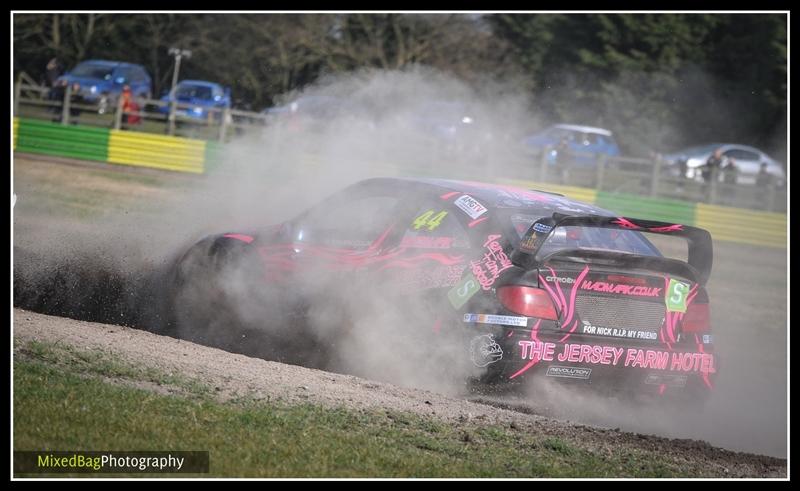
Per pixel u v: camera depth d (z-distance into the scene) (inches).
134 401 685.3
